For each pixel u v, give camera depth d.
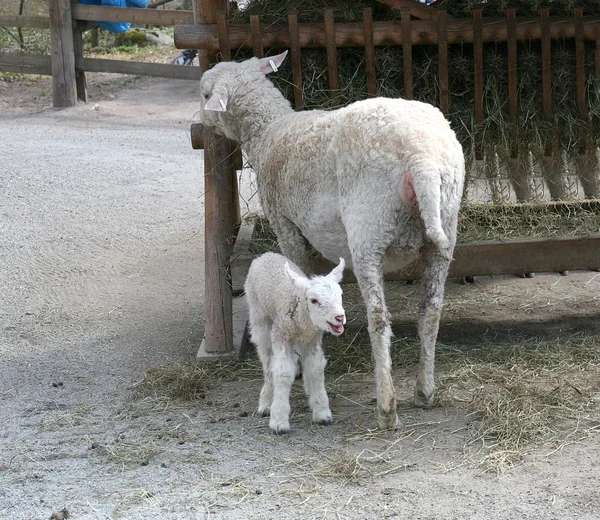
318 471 4.08
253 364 4.73
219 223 4.79
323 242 4.39
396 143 4.17
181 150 7.52
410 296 5.25
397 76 4.73
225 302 4.76
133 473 4.11
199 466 4.13
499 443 4.17
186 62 9.68
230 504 3.96
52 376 4.71
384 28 4.66
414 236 4.23
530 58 4.73
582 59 4.71
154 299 5.30
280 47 4.75
